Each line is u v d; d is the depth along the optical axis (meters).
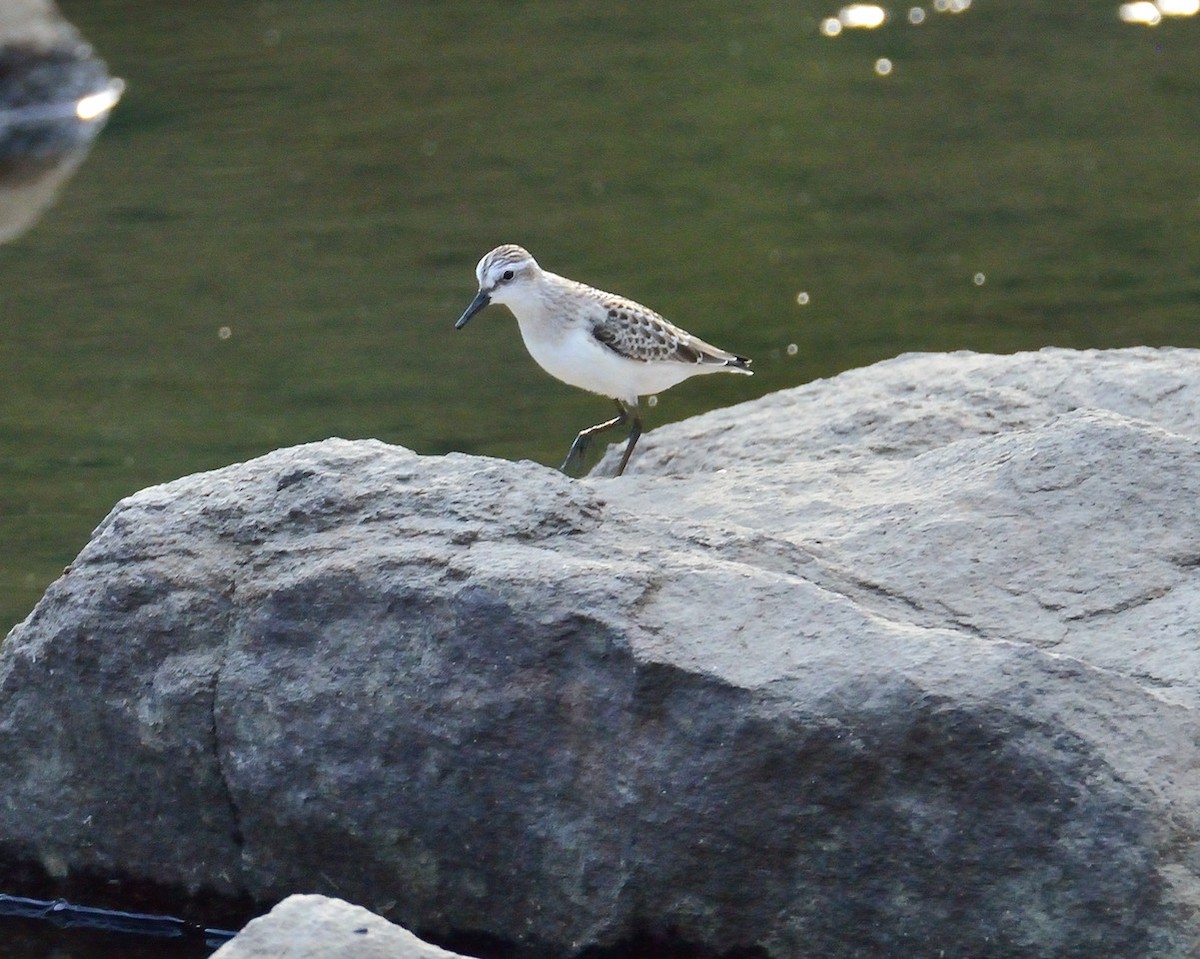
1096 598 10.76
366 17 37.38
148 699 11.21
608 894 10.30
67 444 19.34
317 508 11.41
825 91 31.95
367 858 10.88
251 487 11.71
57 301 23.94
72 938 11.62
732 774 9.89
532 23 36.84
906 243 24.98
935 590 10.88
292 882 11.20
